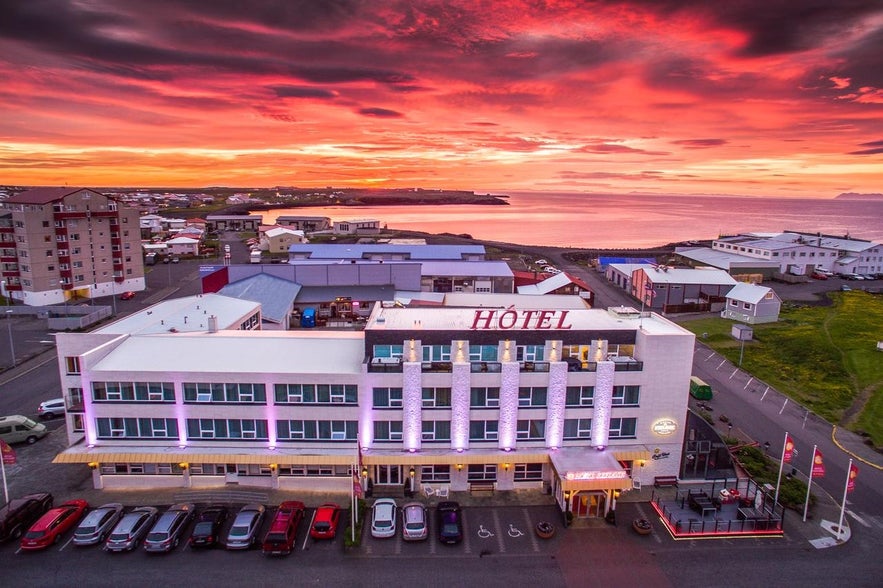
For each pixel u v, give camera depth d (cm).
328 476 4847
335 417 4734
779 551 4181
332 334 5616
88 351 4975
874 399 7244
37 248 11131
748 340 9544
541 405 4809
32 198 11419
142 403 4719
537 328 4919
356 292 10688
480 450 4778
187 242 17875
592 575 3881
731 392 7306
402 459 4612
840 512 4709
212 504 4594
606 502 4488
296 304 10294
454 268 12262
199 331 5856
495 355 4853
